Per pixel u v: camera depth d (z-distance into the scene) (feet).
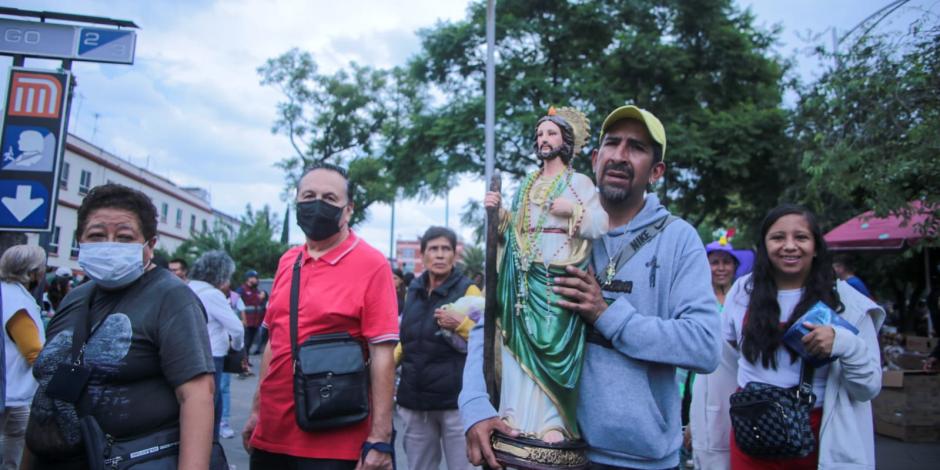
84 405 7.54
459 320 13.89
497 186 6.94
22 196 16.11
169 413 7.86
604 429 6.34
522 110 54.03
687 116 53.98
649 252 6.97
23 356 14.23
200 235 95.40
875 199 22.65
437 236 15.56
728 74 56.65
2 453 14.12
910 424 22.99
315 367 9.25
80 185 105.50
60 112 16.48
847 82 23.73
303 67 123.95
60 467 7.77
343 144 129.08
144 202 8.30
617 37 54.19
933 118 20.57
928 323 40.57
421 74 63.82
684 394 15.25
